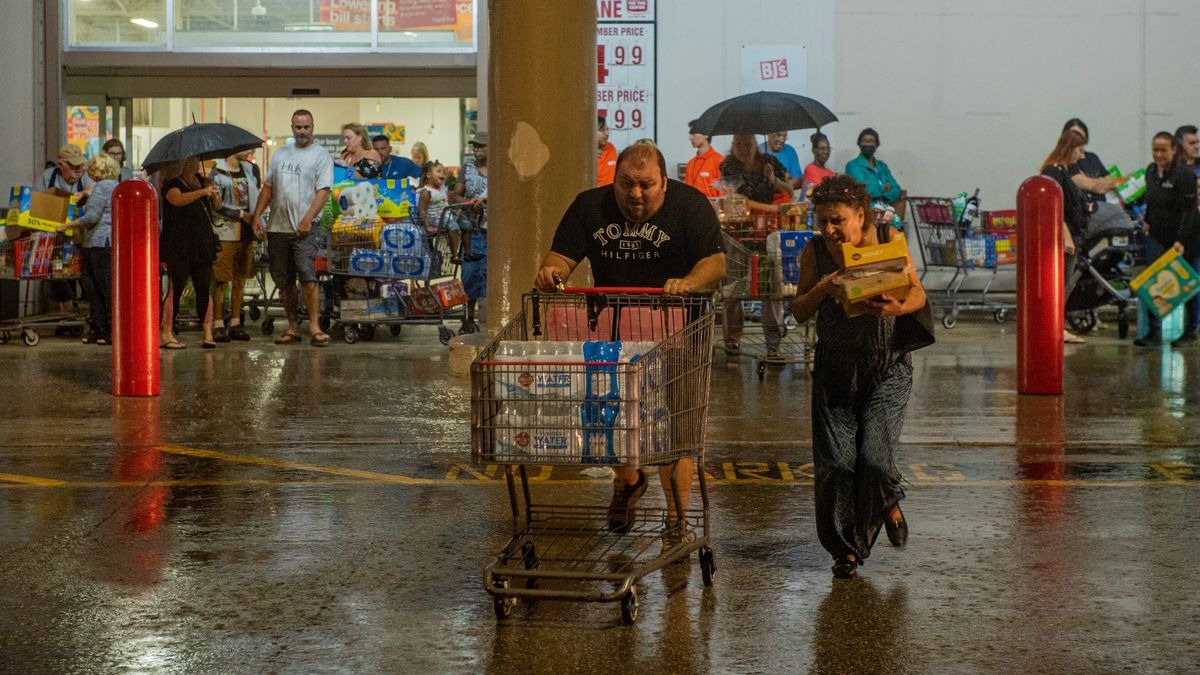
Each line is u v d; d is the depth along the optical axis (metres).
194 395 11.95
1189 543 6.95
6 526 7.35
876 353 6.14
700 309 6.11
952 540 7.02
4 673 5.09
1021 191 11.80
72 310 18.97
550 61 11.55
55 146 19.91
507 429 5.59
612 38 20.09
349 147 17.92
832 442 6.27
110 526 7.35
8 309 18.28
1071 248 15.58
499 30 11.64
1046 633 5.52
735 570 6.46
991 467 8.88
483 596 6.06
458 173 21.14
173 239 15.23
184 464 9.04
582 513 7.57
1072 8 20.30
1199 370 13.49
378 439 9.89
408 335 17.75
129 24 20.28
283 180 15.83
